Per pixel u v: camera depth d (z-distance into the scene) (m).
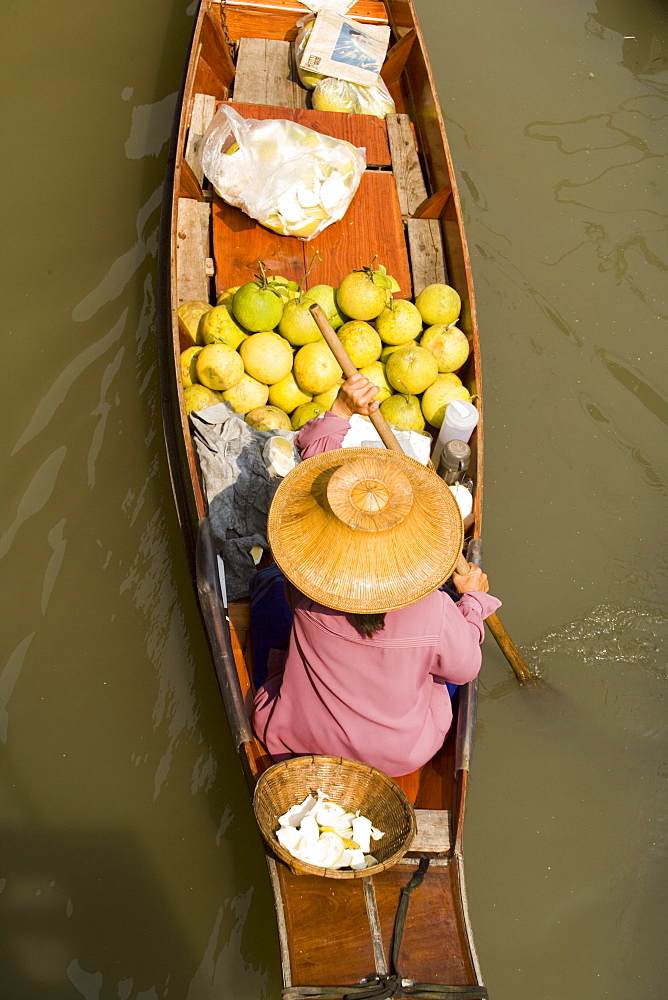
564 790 3.60
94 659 3.82
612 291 5.32
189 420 3.83
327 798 2.73
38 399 4.51
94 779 3.52
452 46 6.48
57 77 5.80
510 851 3.44
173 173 4.61
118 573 4.05
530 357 5.00
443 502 2.47
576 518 4.44
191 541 3.77
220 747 3.62
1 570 4.00
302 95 5.28
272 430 3.81
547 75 6.41
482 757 3.65
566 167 5.88
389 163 4.98
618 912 3.33
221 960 3.17
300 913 2.65
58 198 5.24
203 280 4.40
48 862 3.33
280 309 3.92
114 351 4.71
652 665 3.98
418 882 2.72
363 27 5.38
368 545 2.29
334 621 2.45
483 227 5.52
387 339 4.07
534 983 3.18
